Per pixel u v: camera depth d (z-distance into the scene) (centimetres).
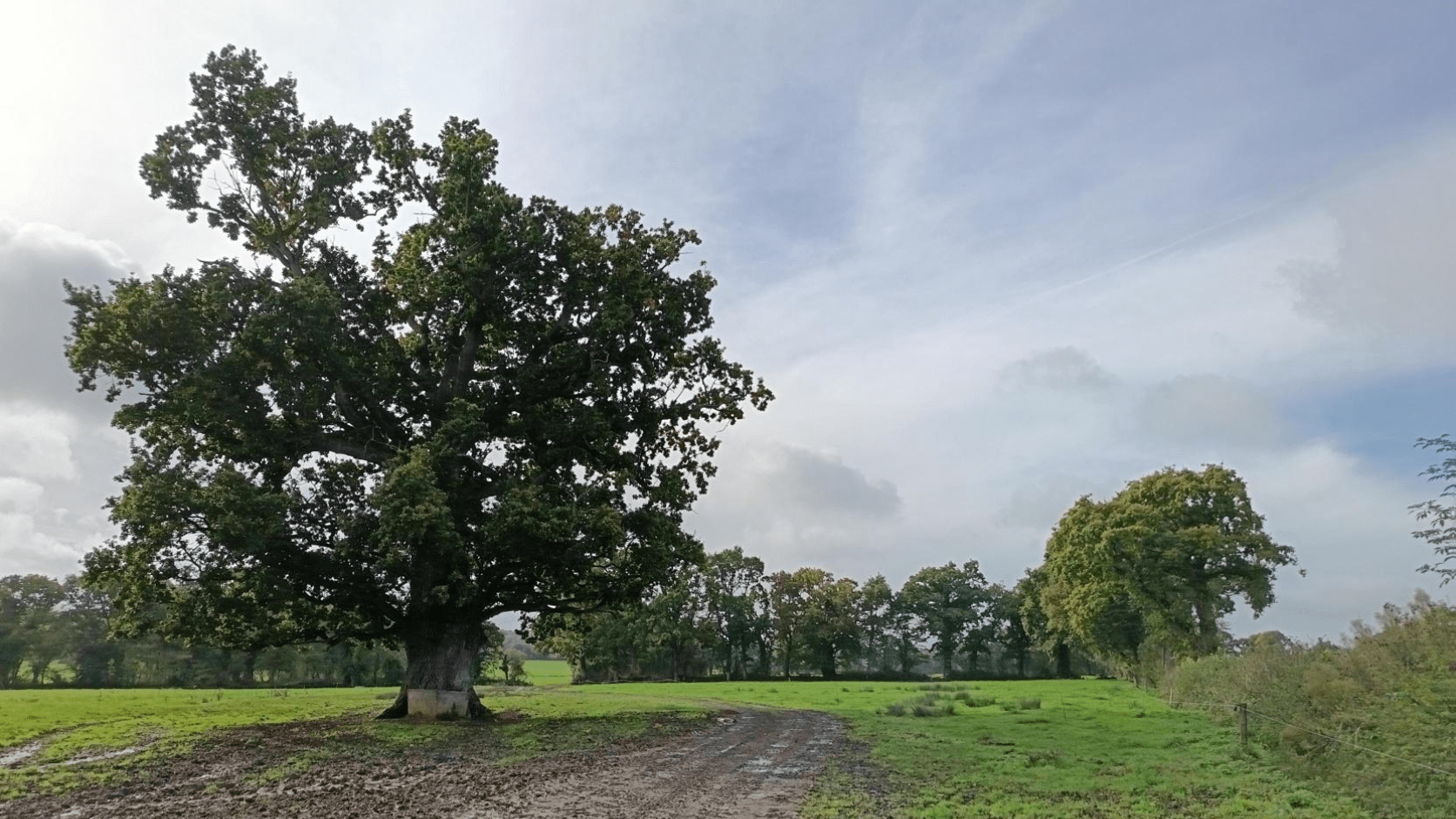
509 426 2991
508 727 2664
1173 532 5259
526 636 3572
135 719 2836
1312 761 1532
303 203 2859
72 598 7112
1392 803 1202
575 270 3038
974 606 10425
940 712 3403
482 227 2820
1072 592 5894
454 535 2406
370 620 3036
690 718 3161
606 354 3100
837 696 5184
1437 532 1289
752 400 3381
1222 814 1230
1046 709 3644
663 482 3188
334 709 3366
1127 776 1608
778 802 1376
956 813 1253
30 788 1512
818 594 9850
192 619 2558
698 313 3316
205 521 2450
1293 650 2252
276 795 1439
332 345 2609
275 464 2833
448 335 3056
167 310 2408
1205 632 5078
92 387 2486
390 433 2933
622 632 8675
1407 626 1662
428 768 1758
